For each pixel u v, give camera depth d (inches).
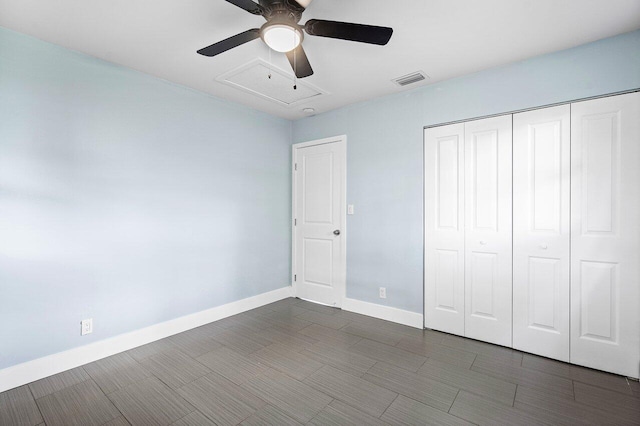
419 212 117.1
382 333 112.6
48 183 83.4
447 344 103.1
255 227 141.6
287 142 157.8
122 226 97.9
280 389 78.0
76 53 88.7
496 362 91.0
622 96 82.3
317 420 66.6
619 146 82.8
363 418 67.2
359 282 133.8
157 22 76.2
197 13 72.7
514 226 98.4
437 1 68.4
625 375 82.4
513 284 98.8
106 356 93.7
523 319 97.2
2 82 76.6
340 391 77.1
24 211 79.7
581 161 87.8
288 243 158.1
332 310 137.9
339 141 140.0
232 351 98.4
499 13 72.7
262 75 105.3
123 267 98.1
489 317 103.5
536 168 94.6
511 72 98.0
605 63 84.0
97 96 92.6
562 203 90.6
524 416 67.4
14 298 78.4
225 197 128.6
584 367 87.7
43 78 82.7
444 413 68.6
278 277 153.1
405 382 80.9
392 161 123.7
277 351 98.5
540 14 73.0
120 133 97.3
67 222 86.7
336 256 141.6
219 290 126.6
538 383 80.0
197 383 80.5
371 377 83.3
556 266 91.7
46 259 83.1
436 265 114.0
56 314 85.0
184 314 114.7
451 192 110.5
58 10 71.0
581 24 77.1
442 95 111.7
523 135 96.6
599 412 68.6
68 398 74.0
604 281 85.0
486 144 103.3
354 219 135.1
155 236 106.0
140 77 102.2
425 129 116.0
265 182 146.2
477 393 75.9
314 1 68.4
